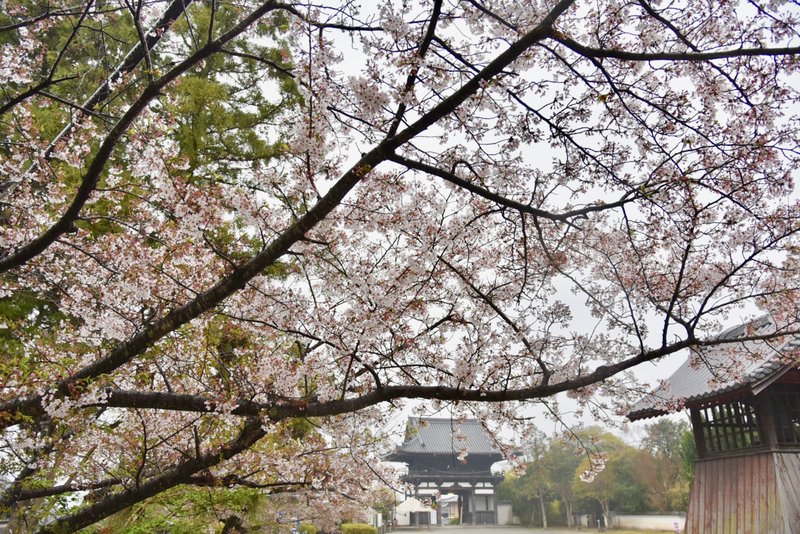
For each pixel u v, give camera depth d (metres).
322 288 4.68
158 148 4.20
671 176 3.89
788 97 3.61
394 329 4.27
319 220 3.63
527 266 4.64
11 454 5.70
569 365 4.70
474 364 4.02
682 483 37.25
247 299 4.41
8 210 5.65
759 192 3.91
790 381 10.30
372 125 3.54
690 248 4.17
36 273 5.64
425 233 3.96
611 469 39.06
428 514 46.94
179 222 3.91
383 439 6.21
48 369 4.55
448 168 4.11
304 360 4.72
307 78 3.44
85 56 8.29
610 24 3.88
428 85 3.49
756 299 4.46
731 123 3.87
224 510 6.12
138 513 6.07
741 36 3.67
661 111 3.81
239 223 5.82
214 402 4.43
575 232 4.70
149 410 5.44
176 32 8.80
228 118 8.31
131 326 5.00
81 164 5.62
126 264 4.83
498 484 48.94
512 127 3.94
